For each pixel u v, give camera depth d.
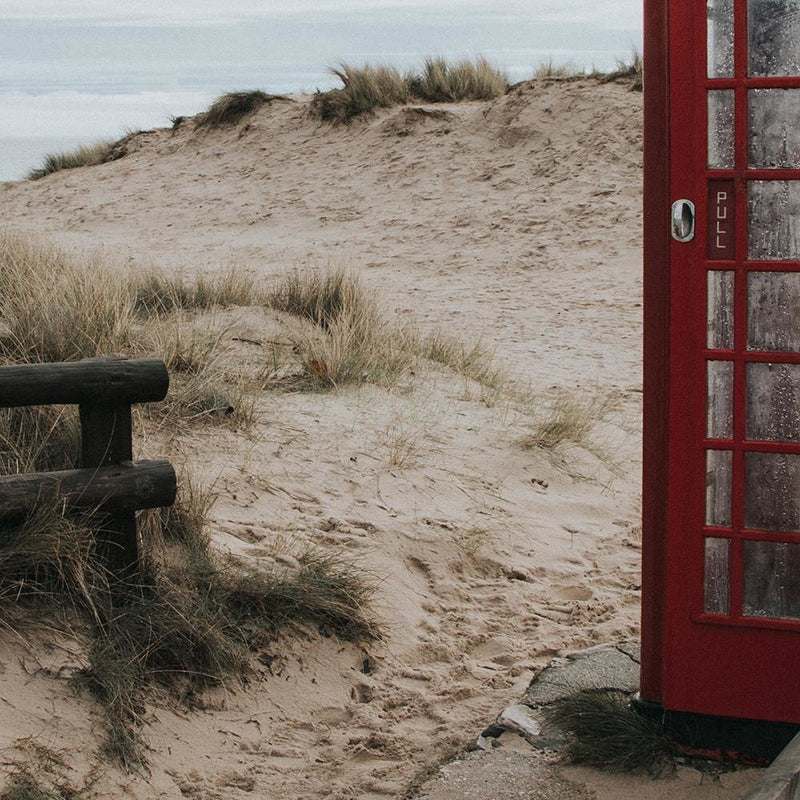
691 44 3.13
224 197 18.19
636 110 17.31
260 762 3.55
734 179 3.15
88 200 19.22
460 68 20.27
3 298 6.75
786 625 3.30
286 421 5.99
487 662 4.25
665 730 3.47
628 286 12.98
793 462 3.28
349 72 20.11
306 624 4.17
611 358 9.49
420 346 8.12
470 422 6.54
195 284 9.45
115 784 3.28
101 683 3.55
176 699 3.69
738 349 3.22
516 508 5.57
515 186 16.52
